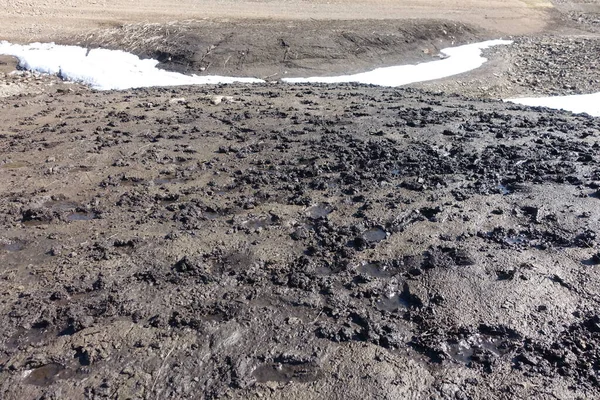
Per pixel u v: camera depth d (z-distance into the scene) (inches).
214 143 299.1
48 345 154.9
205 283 179.3
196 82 606.5
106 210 227.3
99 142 300.0
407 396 138.5
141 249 198.1
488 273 183.5
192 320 162.6
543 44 892.6
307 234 207.6
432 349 153.4
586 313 165.6
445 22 899.4
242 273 184.4
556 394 138.4
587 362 147.9
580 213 217.5
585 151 277.6
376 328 160.6
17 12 802.8
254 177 254.8
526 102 553.0
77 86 569.6
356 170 261.3
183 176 257.9
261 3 952.3
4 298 173.3
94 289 177.2
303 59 695.1
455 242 200.8
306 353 151.9
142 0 912.3
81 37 716.0
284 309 168.6
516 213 219.0
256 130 319.6
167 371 145.7
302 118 342.6
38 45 693.9
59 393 139.7
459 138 299.9
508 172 255.0
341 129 319.3
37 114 362.6
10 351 153.3
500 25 998.4
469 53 820.0
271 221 218.2
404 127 321.7
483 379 143.9
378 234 208.2
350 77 666.2
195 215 221.5
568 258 190.2
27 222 219.3
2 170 265.6
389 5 1018.7
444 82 668.7
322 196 236.5
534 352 152.2
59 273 185.2
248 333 158.9
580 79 699.4
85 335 157.8
